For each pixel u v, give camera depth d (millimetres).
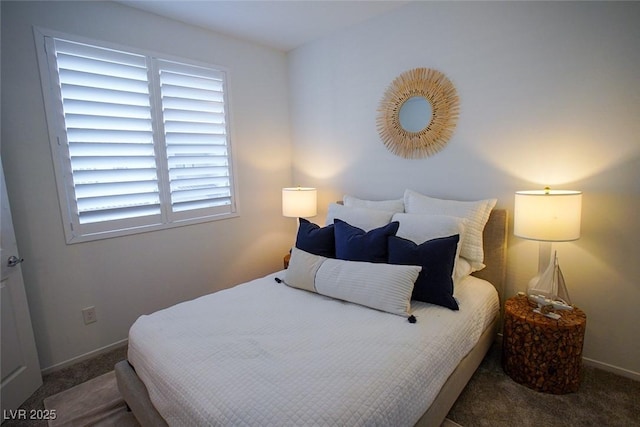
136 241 2469
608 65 1741
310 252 2213
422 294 1758
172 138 2611
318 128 3217
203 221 2855
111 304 2369
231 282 3115
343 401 1037
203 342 1425
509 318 1858
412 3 2414
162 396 1250
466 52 2213
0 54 1792
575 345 1690
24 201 1968
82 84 2145
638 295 1791
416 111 2510
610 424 1541
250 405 1032
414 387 1212
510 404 1681
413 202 2391
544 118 1967
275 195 3418
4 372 1706
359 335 1446
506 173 2146
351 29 2795
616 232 1815
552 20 1881
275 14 2518
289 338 1438
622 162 1759
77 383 1992
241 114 3047
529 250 2117
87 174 2209
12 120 1896
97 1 2168
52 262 2098
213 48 2793
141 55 2383
